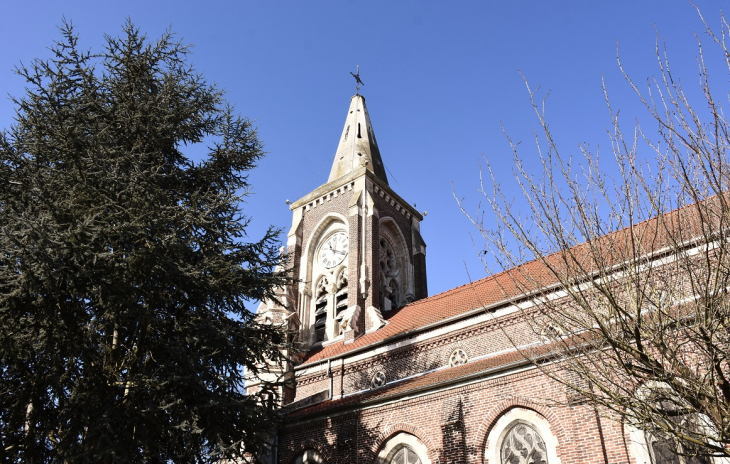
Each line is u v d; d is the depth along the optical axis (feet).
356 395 94.58
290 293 122.93
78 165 65.67
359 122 154.81
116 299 61.77
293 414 90.89
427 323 94.99
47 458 61.82
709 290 38.75
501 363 73.05
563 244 42.86
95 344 65.36
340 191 132.57
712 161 38.01
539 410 64.08
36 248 54.24
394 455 75.46
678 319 39.11
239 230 76.89
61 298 60.70
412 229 140.36
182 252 68.54
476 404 69.67
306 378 105.29
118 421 59.00
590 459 57.88
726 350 37.65
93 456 53.42
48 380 58.03
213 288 70.79
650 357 39.06
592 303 47.34
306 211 137.28
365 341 104.99
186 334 67.97
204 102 84.94
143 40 82.64
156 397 63.31
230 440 65.36
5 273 56.54
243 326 74.23
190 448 62.28
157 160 79.77
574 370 43.65
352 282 117.39
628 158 42.32
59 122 66.95
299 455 85.25
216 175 83.66
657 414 38.47
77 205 62.80
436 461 70.08
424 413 74.02
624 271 41.65
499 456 65.82
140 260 64.08
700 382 37.73
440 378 79.05
